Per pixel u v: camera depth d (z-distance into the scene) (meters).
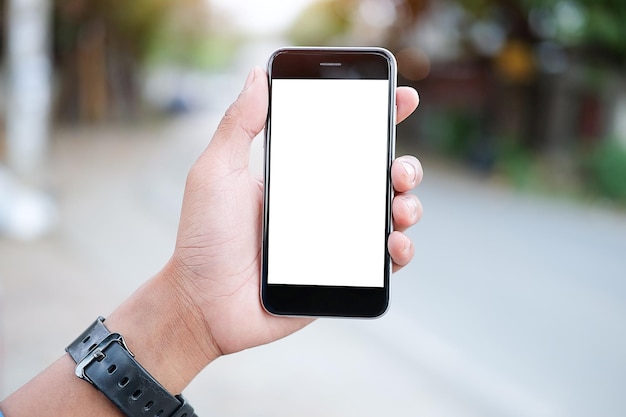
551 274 8.18
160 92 48.34
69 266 7.53
